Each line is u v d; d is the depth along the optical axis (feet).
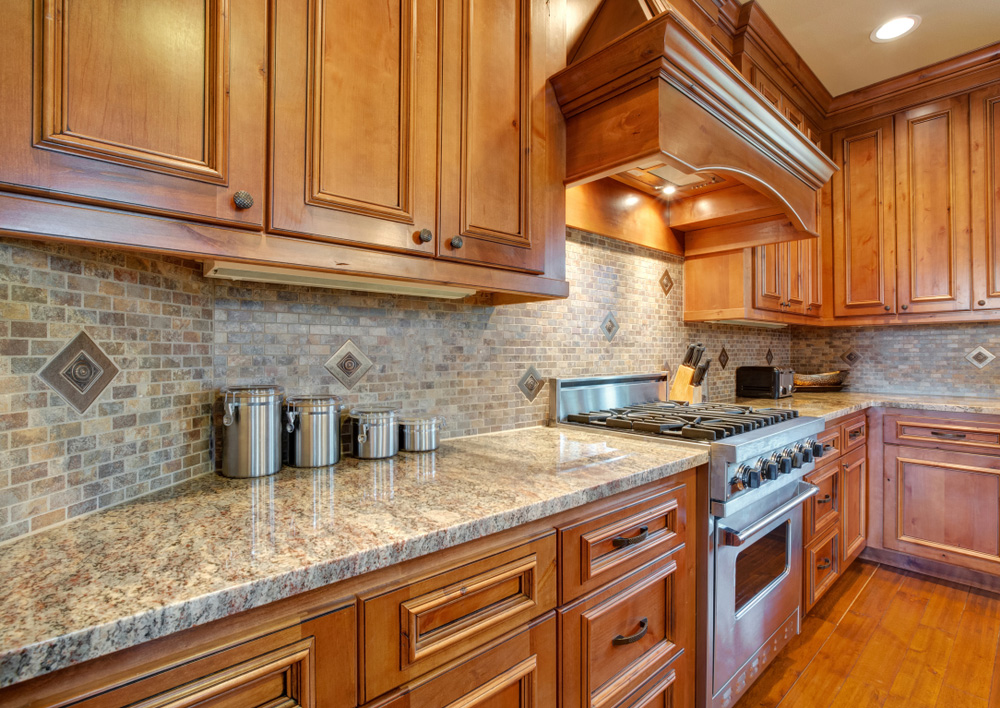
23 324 2.36
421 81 3.44
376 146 3.18
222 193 2.55
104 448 2.76
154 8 2.36
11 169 1.99
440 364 5.00
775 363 11.03
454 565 2.60
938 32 7.47
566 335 6.27
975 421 7.72
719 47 6.84
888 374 10.21
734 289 7.58
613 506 3.58
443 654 2.55
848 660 6.00
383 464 3.96
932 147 8.69
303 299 4.05
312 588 2.06
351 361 4.34
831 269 9.81
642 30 3.85
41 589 1.84
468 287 3.89
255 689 1.96
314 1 2.91
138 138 2.30
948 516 7.99
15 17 2.02
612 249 6.88
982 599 7.47
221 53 2.54
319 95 2.92
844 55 8.08
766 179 5.24
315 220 2.90
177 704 1.77
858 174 9.50
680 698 4.25
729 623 4.74
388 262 3.26
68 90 2.13
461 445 4.78
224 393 3.52
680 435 4.95
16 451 2.32
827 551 7.14
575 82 4.37
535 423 5.90
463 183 3.68
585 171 4.44
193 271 3.41
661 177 5.98
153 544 2.27
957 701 5.24
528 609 2.96
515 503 2.93
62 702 1.57
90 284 2.68
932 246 8.68
